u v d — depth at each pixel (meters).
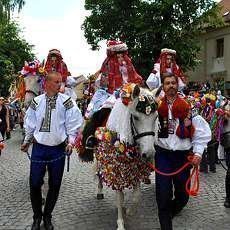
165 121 5.27
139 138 5.20
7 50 45.78
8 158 12.94
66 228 6.07
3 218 6.54
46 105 5.68
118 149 5.53
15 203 7.39
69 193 8.06
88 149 6.98
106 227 6.11
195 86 22.95
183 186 5.57
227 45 34.62
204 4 32.81
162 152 5.33
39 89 8.15
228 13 35.78
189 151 5.41
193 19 33.06
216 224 6.29
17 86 9.21
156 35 33.03
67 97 5.78
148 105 5.09
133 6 35.12
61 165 5.79
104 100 7.01
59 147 5.77
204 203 7.40
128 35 34.84
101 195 7.63
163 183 5.18
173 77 5.31
